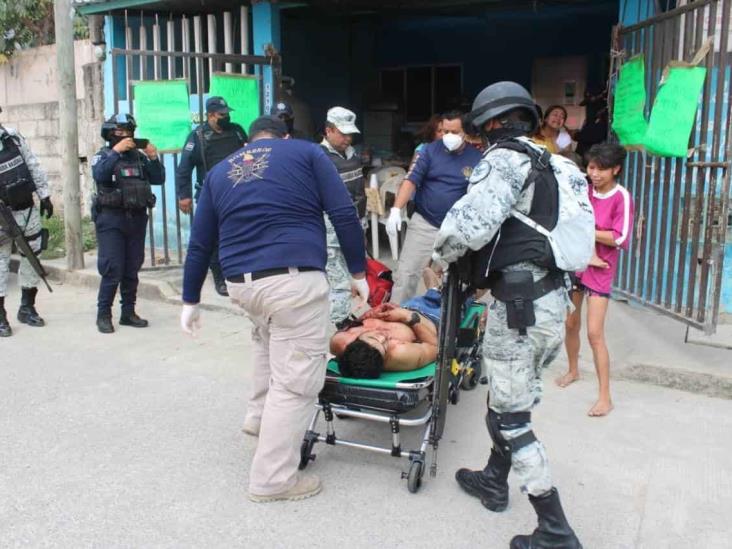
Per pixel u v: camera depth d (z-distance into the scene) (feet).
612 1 26.58
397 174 26.84
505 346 9.17
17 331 19.25
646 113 17.69
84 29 38.70
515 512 10.45
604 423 13.23
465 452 12.27
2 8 35.60
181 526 10.07
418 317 12.29
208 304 21.08
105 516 10.30
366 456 12.20
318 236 10.65
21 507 10.52
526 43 30.73
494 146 9.11
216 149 20.68
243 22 24.56
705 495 10.78
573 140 26.61
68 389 15.12
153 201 18.99
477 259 9.29
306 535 9.86
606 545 9.58
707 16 16.90
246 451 12.36
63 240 28.99
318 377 10.64
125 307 19.67
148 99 22.33
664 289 18.62
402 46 33.35
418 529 10.00
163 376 15.88
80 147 31.01
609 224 13.19
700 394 14.58
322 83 32.32
